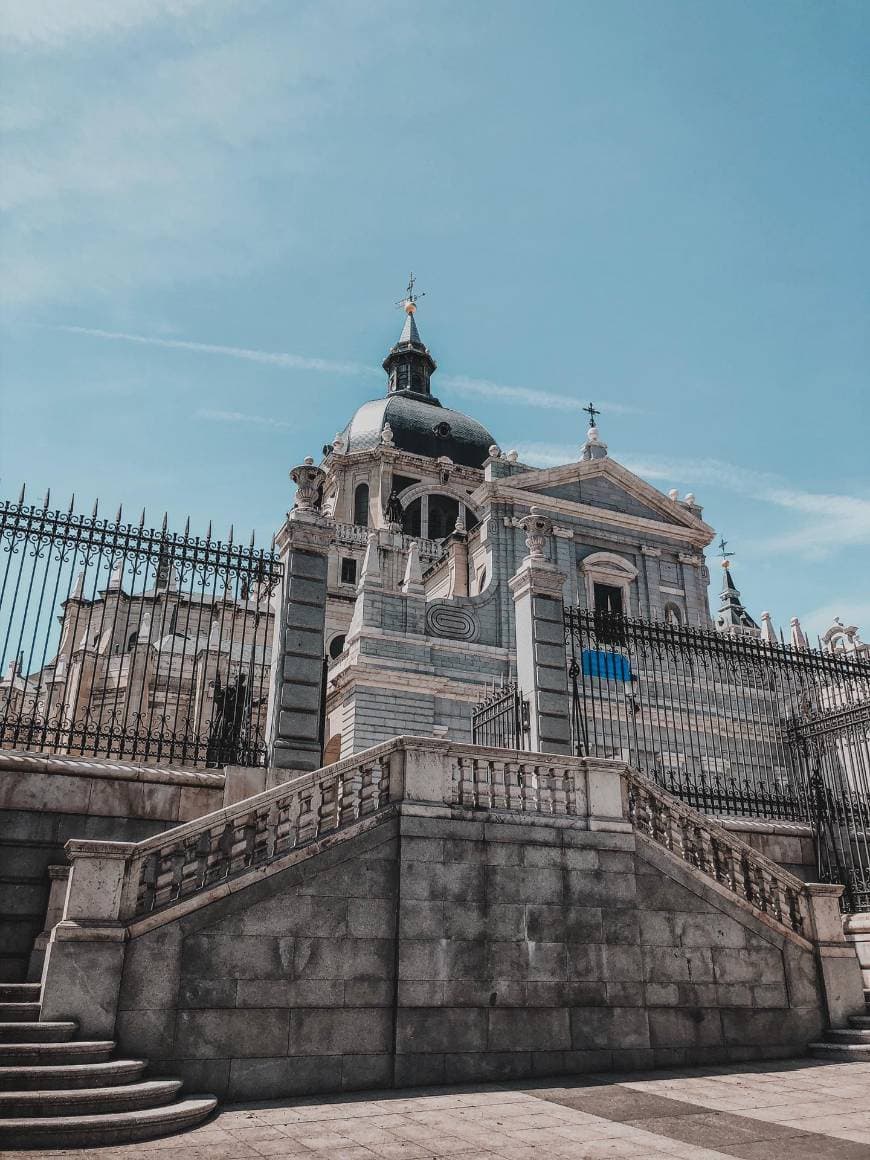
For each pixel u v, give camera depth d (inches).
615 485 1701.5
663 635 661.9
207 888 369.4
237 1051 354.3
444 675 1360.7
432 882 412.8
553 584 634.2
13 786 451.2
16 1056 307.1
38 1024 321.7
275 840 398.3
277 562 565.9
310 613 549.0
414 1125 306.7
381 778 435.5
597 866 453.1
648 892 461.4
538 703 591.8
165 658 1232.2
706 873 482.9
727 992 461.4
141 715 504.1
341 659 1423.5
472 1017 400.8
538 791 460.4
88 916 349.1
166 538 533.0
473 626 1445.6
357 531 2240.4
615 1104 343.3
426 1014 391.9
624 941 446.3
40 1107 282.0
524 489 1603.1
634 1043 430.0
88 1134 274.1
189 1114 301.7
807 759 652.1
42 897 440.8
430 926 405.4
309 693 530.6
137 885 363.9
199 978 357.1
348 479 2506.2
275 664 550.9
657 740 635.5
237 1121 311.4
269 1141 281.9
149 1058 338.3
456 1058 391.2
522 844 439.5
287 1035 365.4
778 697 687.1
